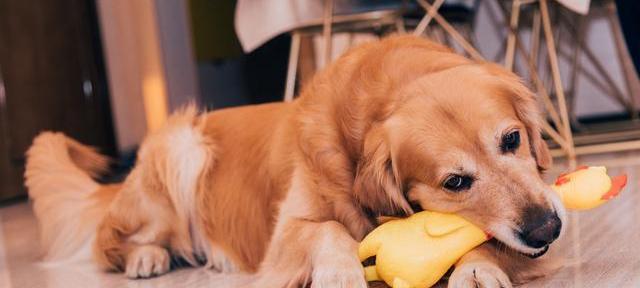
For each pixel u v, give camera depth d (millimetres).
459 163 1530
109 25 6156
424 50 1756
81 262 2564
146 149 2350
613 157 3625
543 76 5309
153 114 6359
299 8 3590
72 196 2637
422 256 1535
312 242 1667
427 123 1572
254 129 2172
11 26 4965
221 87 5816
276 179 1930
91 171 2832
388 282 1602
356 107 1702
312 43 4820
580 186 1675
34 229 3445
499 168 1526
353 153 1696
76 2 5727
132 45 6281
